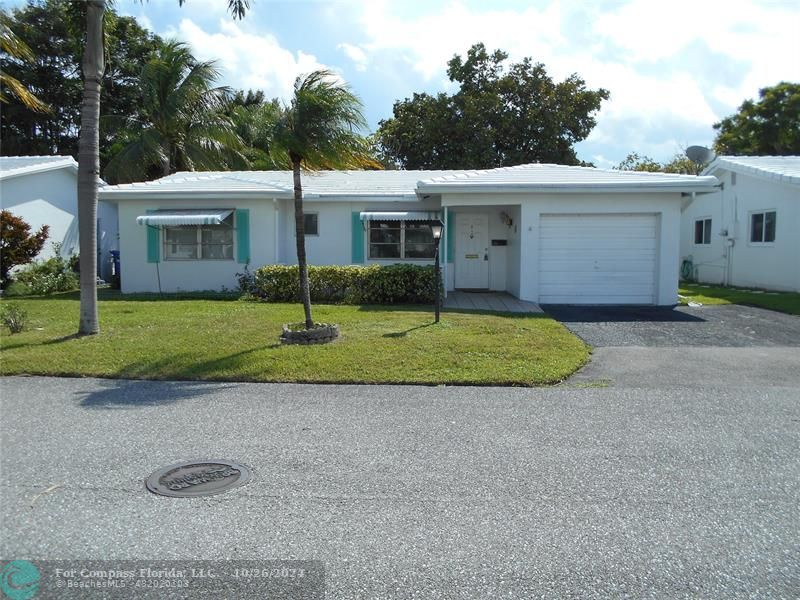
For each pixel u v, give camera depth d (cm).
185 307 1258
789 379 708
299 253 889
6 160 1923
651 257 1370
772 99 3000
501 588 297
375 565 317
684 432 521
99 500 391
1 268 1575
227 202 1570
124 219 1597
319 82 816
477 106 2734
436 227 1018
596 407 596
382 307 1262
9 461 455
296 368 730
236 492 404
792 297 1460
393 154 2977
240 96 2927
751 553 328
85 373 725
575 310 1274
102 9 905
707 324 1093
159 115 2316
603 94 2883
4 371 729
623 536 346
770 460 458
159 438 506
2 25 1054
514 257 1486
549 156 2788
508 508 380
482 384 686
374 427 536
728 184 1914
